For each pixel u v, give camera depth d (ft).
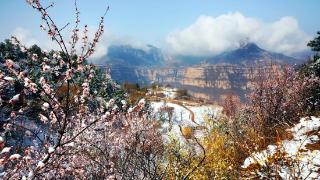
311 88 56.29
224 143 37.42
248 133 38.19
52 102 19.25
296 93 53.06
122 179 19.81
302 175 24.67
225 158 33.88
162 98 262.67
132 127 24.34
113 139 25.04
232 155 35.09
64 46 18.28
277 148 26.53
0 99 14.60
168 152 28.25
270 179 24.88
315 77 59.16
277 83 52.37
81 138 23.76
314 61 67.87
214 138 37.63
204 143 36.35
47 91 17.94
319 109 51.93
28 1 17.06
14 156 12.71
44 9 17.46
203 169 30.63
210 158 32.32
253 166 28.81
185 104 246.27
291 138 34.73
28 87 16.08
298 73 59.77
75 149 22.97
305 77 57.11
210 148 34.68
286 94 52.16
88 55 19.12
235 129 42.83
